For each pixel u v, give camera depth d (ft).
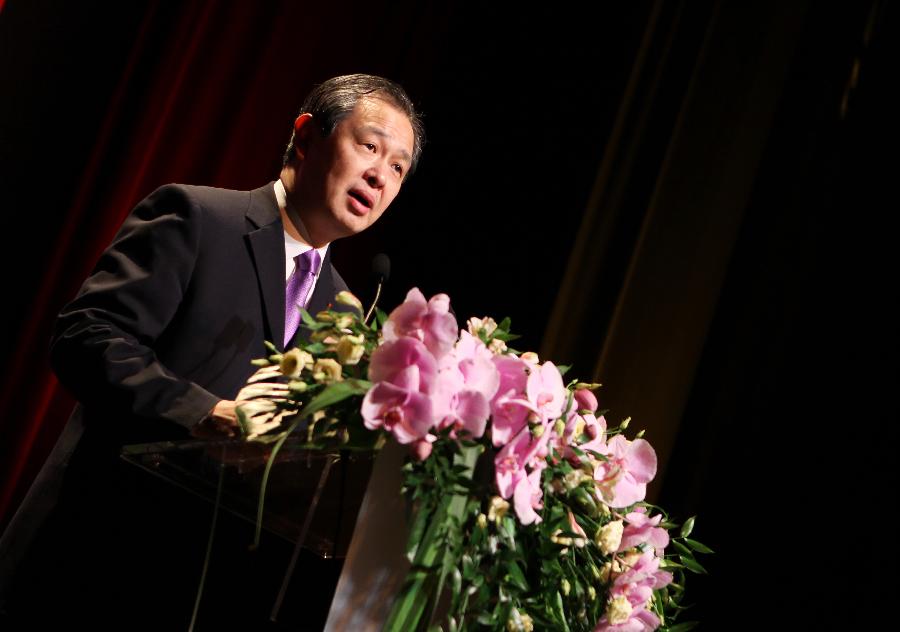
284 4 18.76
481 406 5.64
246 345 9.15
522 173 19.92
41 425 16.61
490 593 5.81
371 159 9.89
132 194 17.33
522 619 5.82
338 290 10.58
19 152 16.60
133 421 7.84
